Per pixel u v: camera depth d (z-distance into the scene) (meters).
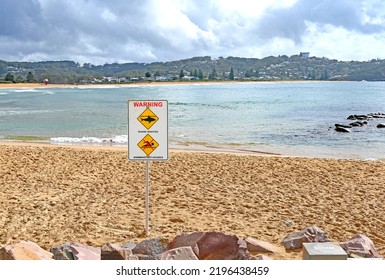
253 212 8.58
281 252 5.98
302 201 9.51
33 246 5.28
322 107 48.72
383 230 7.54
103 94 85.50
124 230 7.32
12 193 9.88
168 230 7.34
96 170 12.67
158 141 6.66
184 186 10.78
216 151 19.16
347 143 22.25
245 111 42.44
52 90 110.56
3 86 139.38
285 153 19.16
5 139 22.70
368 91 104.38
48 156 15.03
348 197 9.95
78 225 7.50
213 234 5.34
